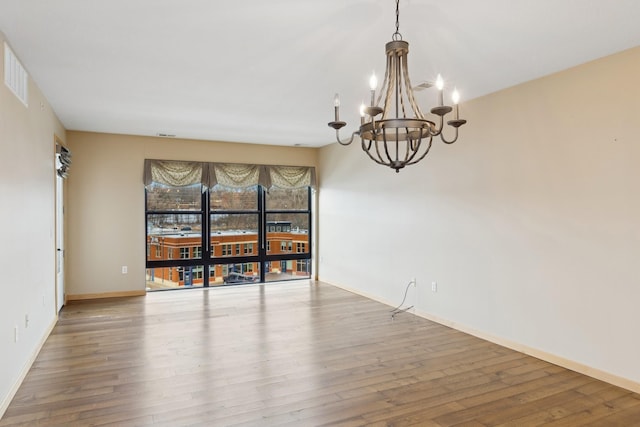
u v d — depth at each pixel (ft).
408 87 6.51
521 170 12.37
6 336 9.04
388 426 8.26
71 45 9.41
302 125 17.99
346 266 21.68
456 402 9.29
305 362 11.62
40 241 12.69
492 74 11.50
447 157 15.08
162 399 9.35
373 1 7.38
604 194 10.30
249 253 23.31
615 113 10.05
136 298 19.61
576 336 10.98
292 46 9.48
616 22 8.32
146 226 20.94
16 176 9.93
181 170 21.09
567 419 8.57
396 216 17.85
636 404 9.19
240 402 9.23
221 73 11.31
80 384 10.10
